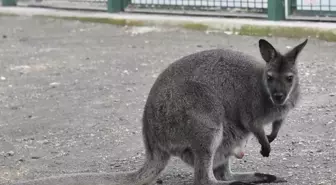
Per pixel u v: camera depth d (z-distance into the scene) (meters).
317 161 6.05
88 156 6.70
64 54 11.72
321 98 7.94
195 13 13.29
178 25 13.03
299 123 7.14
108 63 10.74
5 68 10.85
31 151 6.96
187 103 5.25
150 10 14.09
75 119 7.94
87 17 14.65
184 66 5.40
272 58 5.46
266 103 5.45
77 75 10.12
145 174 5.44
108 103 8.51
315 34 11.07
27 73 10.46
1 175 6.29
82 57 11.37
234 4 12.66
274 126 5.66
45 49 12.31
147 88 9.07
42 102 8.79
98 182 5.43
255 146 6.67
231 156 5.78
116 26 14.03
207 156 5.29
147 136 5.44
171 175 6.03
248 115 5.45
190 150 5.33
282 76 5.37
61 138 7.31
